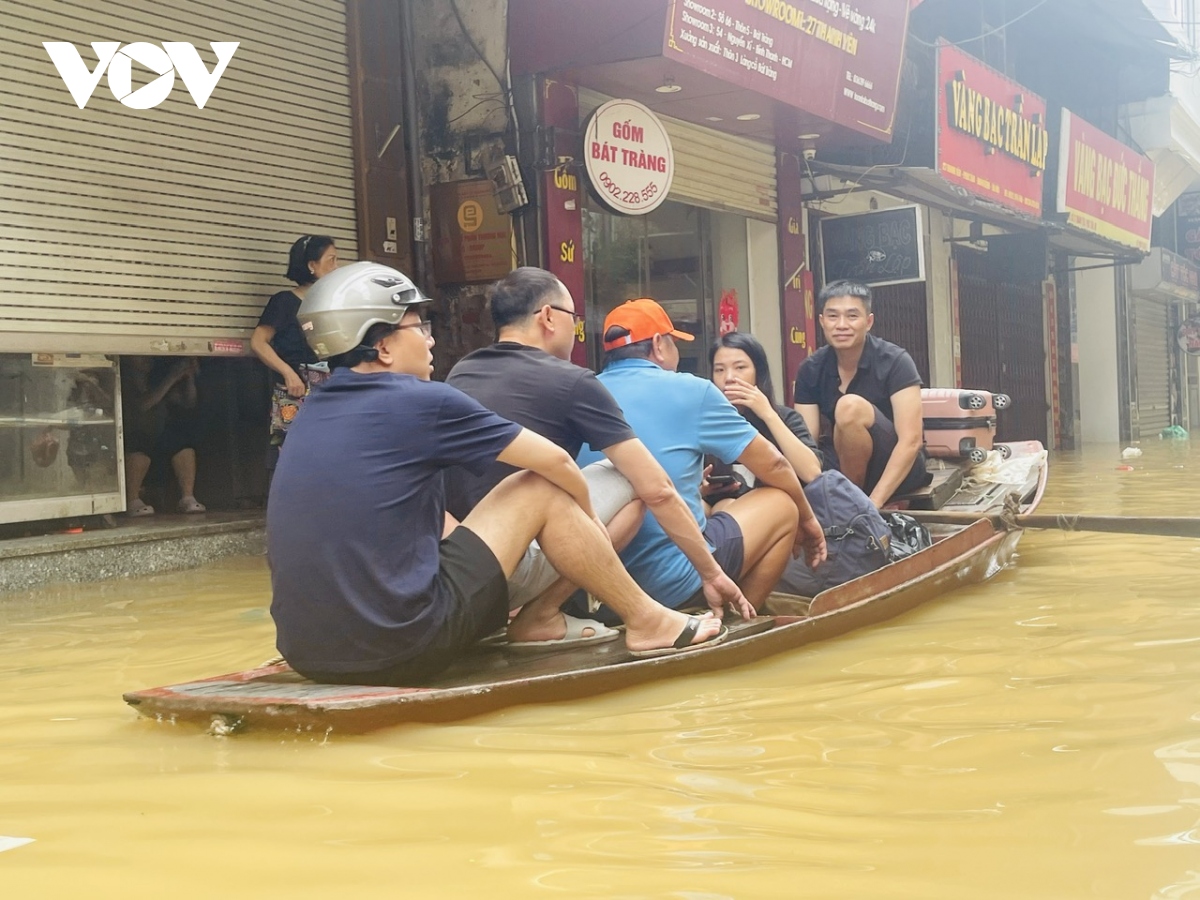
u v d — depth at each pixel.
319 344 3.22
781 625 3.89
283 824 2.23
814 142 11.65
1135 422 22.48
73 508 7.06
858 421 6.02
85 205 6.90
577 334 9.18
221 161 7.67
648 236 10.56
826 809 2.28
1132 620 4.23
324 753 2.71
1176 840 2.08
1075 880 1.91
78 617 5.12
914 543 5.20
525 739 2.80
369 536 3.04
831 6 10.15
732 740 2.79
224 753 2.76
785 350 11.90
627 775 2.52
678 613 3.57
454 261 9.08
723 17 8.86
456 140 9.04
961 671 3.49
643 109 9.28
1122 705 3.04
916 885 1.90
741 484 4.95
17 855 2.10
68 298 6.82
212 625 4.82
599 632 3.68
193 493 8.52
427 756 2.66
